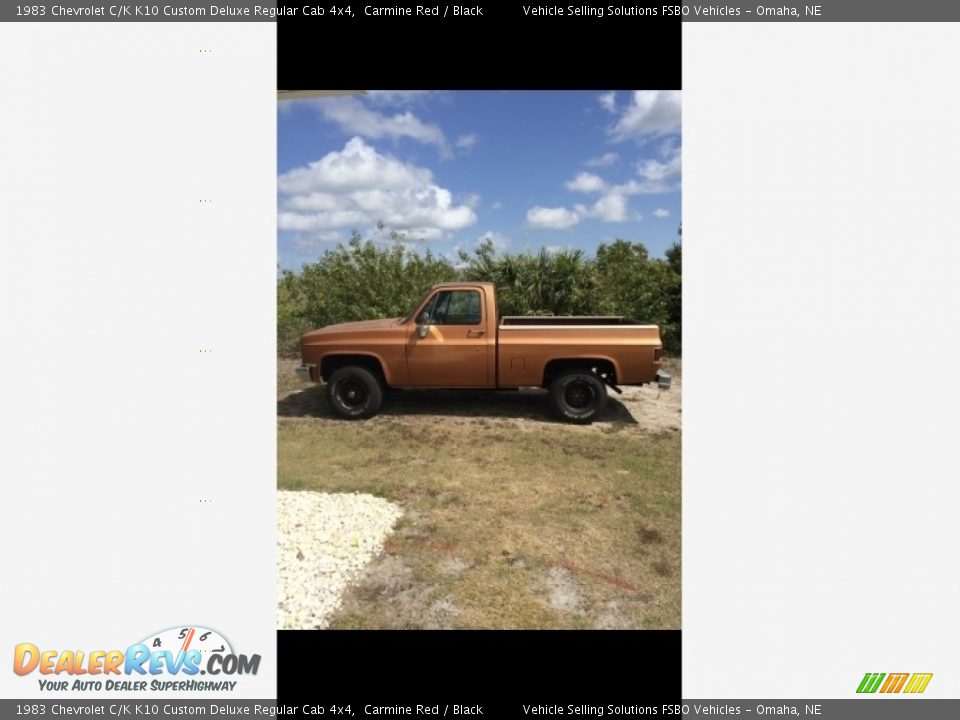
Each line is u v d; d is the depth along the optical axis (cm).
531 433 619
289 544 354
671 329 1127
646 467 511
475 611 299
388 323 688
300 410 718
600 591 317
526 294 1076
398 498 436
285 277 1234
